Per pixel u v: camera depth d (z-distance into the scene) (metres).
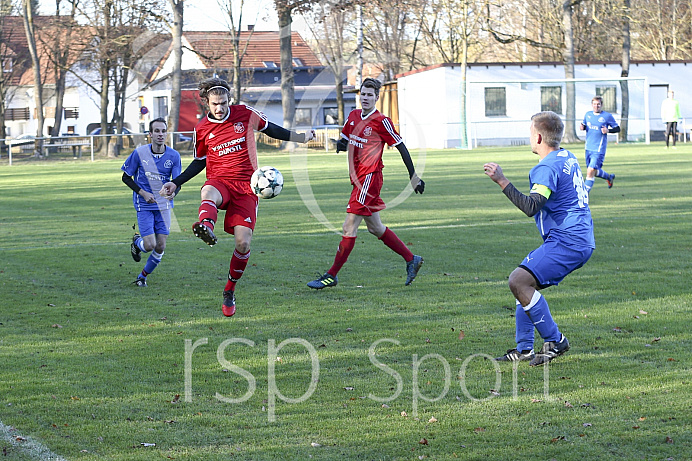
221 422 8.47
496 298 14.36
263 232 24.19
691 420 8.27
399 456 7.52
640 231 21.91
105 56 75.81
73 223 27.23
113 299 15.00
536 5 92.62
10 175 54.38
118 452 7.68
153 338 12.03
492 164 10.14
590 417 8.45
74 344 11.73
